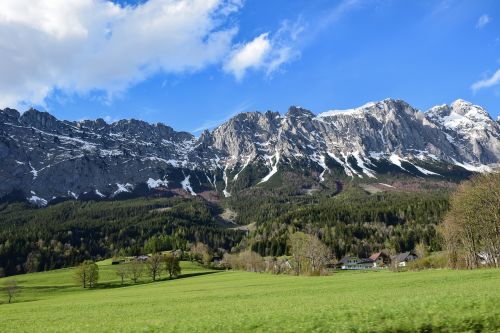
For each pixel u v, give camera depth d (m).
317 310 29.34
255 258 171.12
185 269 176.88
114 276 160.12
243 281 105.38
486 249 91.94
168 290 92.06
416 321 22.00
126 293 94.69
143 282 143.50
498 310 22.92
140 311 47.56
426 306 25.89
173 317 36.00
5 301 103.81
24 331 33.50
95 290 126.69
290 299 48.00
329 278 94.88
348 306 30.41
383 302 31.20
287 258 168.50
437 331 20.97
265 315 28.38
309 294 54.88
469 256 89.12
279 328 23.33
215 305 47.34
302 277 110.75
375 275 93.19
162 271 165.38
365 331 21.19
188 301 58.09
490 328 20.77
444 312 23.34
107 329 28.22
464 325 21.06
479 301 25.66
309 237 144.88
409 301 29.67
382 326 21.67
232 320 27.09
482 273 61.47
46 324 41.09
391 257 182.50
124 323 32.59
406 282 59.56
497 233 84.38
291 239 149.62
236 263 181.50
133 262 157.25
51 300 93.50
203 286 96.44
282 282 90.25
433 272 81.19
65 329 31.77
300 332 22.16
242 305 44.03
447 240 100.69
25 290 122.56
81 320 42.25
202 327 25.19
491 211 83.06
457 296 30.12
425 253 152.62
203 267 188.12
